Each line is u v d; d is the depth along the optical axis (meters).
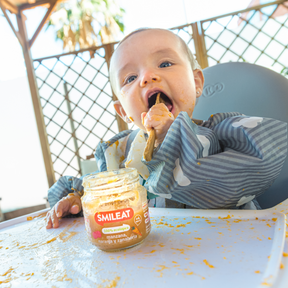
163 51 0.66
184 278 0.26
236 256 0.29
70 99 3.61
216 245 0.33
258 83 0.77
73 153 3.65
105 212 0.35
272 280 0.22
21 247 0.45
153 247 0.35
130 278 0.27
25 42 3.42
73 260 0.35
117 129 3.54
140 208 0.37
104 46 3.53
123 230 0.35
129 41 0.69
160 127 0.48
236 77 0.81
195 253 0.31
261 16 3.05
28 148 3.69
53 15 3.73
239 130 0.44
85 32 3.64
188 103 0.65
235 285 0.23
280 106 0.72
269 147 0.42
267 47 3.09
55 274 0.31
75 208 0.58
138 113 0.66
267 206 0.67
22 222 0.66
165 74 0.64
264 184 0.48
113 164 0.73
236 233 0.36
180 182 0.43
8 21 3.18
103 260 0.33
